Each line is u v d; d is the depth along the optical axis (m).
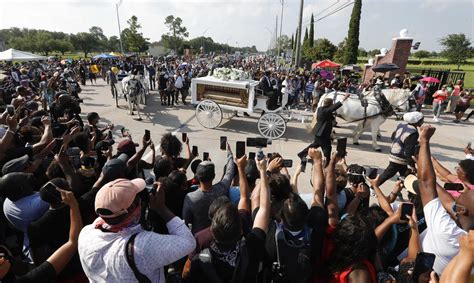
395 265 2.72
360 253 1.84
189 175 6.62
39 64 26.20
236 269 1.90
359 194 3.19
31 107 7.33
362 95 9.05
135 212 1.79
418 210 3.37
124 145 4.27
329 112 6.88
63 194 2.04
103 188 1.73
